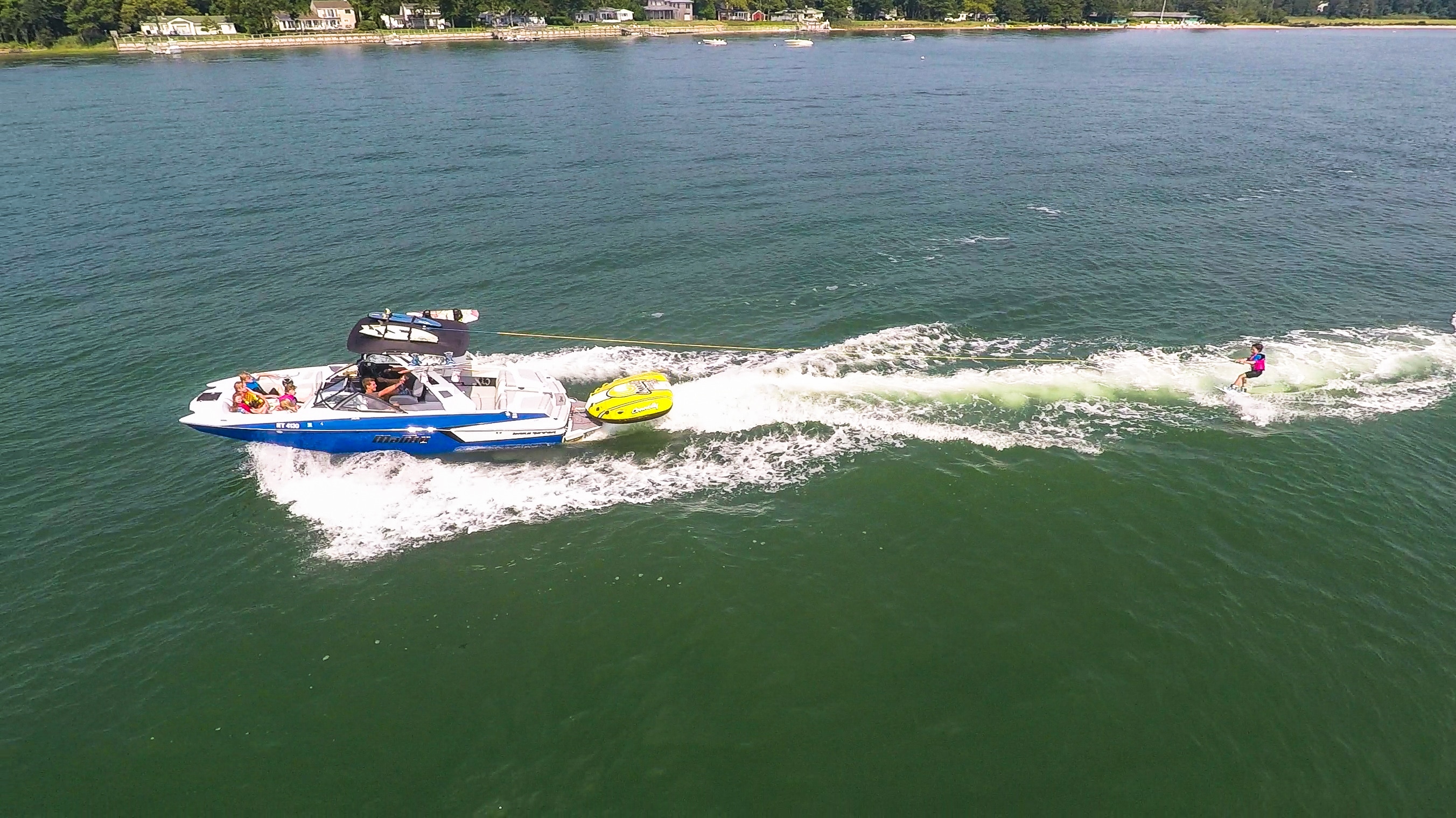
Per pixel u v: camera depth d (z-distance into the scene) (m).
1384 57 133.00
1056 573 15.73
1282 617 14.64
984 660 13.88
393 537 16.91
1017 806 11.62
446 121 63.34
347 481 18.55
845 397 21.66
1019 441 19.75
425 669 13.80
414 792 11.88
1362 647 14.02
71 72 95.31
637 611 14.94
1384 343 24.66
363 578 15.80
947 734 12.63
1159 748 12.40
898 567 15.93
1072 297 28.52
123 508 17.83
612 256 32.91
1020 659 13.88
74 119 62.78
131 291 29.20
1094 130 61.38
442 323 19.70
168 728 12.85
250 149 52.28
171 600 15.35
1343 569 15.71
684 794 11.78
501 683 13.53
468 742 12.59
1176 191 43.19
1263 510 17.31
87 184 43.31
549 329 26.55
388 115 66.06
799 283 29.98
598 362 24.11
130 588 15.64
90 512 17.69
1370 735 12.56
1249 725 12.73
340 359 24.42
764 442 19.91
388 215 38.09
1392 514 17.14
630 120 64.31
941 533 16.80
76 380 23.00
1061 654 13.97
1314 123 64.50
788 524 17.12
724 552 16.33
